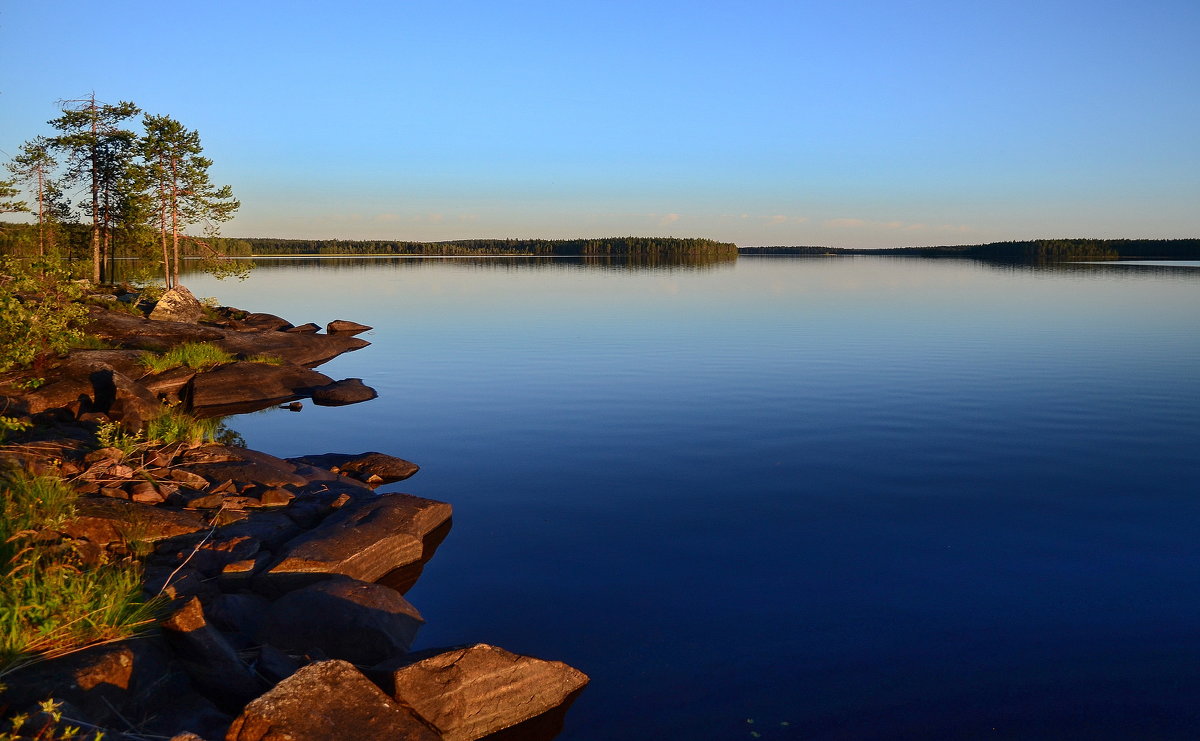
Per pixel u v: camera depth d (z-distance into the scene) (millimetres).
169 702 6852
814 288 83312
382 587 9836
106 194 50406
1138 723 7703
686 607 10305
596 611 10195
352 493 14180
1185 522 13273
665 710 8016
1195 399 23531
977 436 19359
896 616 10000
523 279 108375
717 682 8508
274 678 7164
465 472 16797
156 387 24516
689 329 43906
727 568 11562
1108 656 8961
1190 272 124062
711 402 23859
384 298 71062
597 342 38531
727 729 7688
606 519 13766
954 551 12109
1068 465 16781
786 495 15000
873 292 75812
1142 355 32344
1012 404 23031
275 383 26344
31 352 18906
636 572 11453
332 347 36375
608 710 8016
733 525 13391
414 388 27094
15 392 18688
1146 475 15992
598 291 79938
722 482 15844
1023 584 10906
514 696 7766
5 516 8914
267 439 20062
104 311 31172
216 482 13445
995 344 36125
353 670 6672
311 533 11320
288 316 54906
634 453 18203
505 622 9898
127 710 6531
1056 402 23234
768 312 54188
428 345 38281
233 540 10891
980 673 8633
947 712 7922
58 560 8266
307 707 6184
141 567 9695
